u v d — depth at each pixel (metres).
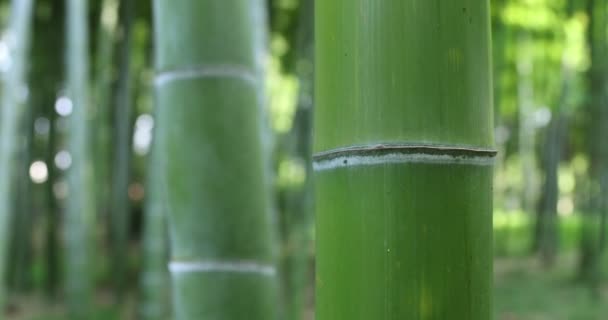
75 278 3.86
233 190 1.09
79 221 3.85
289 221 4.77
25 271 5.34
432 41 0.67
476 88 0.69
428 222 0.67
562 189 13.09
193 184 1.08
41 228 7.83
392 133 0.67
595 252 5.45
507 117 8.37
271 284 1.14
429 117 0.67
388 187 0.67
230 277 1.09
